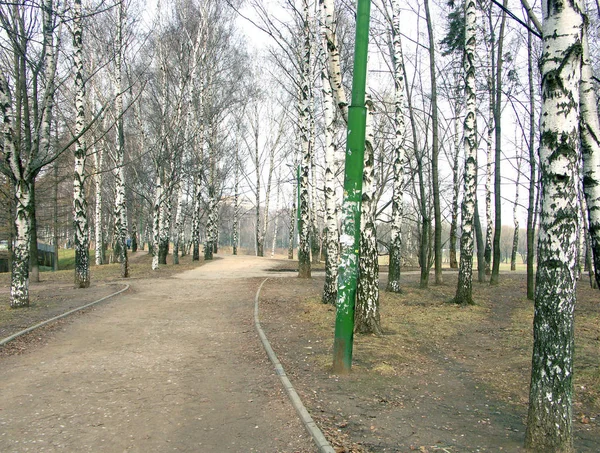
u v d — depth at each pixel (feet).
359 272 31.94
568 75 14.19
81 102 55.72
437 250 67.46
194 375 23.13
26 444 15.20
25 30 43.55
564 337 14.24
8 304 45.65
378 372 23.45
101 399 19.56
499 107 61.31
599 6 28.99
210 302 49.73
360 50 22.04
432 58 58.49
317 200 128.57
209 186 121.70
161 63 86.07
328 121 44.93
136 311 43.06
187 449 14.97
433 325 37.58
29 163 42.73
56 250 112.06
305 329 34.42
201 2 95.45
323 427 16.44
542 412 14.46
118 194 89.15
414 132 63.05
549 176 14.38
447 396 20.77
